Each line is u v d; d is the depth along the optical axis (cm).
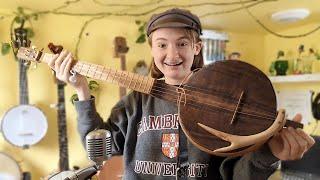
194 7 221
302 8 221
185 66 91
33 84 226
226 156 74
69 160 235
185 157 87
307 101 267
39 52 95
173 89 83
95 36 245
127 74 88
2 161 206
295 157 67
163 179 87
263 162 71
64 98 228
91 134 84
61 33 234
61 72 90
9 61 219
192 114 75
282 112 67
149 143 91
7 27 219
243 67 76
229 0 205
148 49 261
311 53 264
